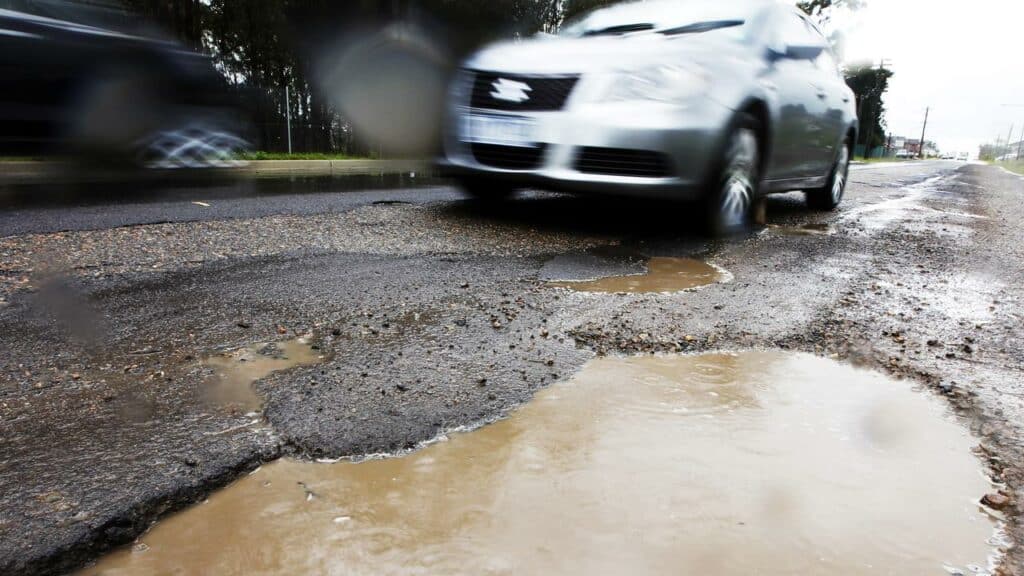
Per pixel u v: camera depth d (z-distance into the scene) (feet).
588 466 4.22
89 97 18.93
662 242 12.09
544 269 9.63
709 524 3.66
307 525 3.60
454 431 4.64
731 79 12.09
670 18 13.96
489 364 5.87
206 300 7.45
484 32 42.14
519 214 14.52
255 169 29.43
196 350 5.97
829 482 4.12
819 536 3.59
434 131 13.88
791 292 8.80
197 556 3.37
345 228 12.21
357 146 42.37
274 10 36.32
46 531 3.45
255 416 4.75
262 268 9.00
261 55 37.47
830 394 5.48
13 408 4.75
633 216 14.71
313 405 4.94
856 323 7.47
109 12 19.45
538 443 4.50
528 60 12.42
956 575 3.32
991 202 26.22
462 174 13.26
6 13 16.90
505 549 3.41
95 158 20.12
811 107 15.17
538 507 3.77
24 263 8.80
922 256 12.02
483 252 10.59
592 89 11.64
